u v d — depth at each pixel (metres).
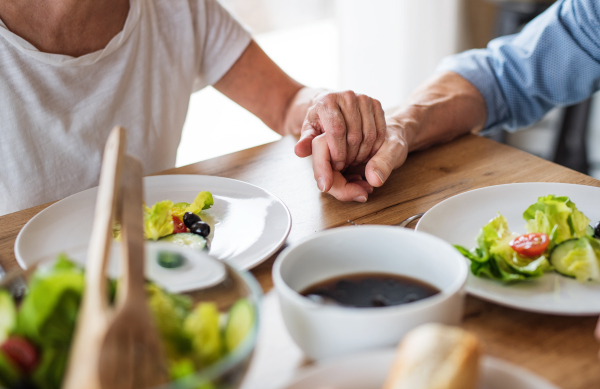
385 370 0.60
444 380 0.55
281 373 0.67
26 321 0.60
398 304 0.68
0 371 0.57
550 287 0.75
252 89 1.53
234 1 2.98
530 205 0.89
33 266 0.66
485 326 0.72
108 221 0.61
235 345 0.60
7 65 1.21
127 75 1.37
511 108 1.32
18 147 1.24
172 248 0.69
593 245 0.79
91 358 0.54
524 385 0.59
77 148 1.30
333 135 1.01
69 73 1.27
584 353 0.68
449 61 1.38
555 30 1.25
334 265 0.72
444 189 1.00
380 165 1.00
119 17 1.33
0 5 1.18
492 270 0.76
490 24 3.82
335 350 0.64
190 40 1.47
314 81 3.43
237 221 0.92
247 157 1.13
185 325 0.62
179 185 1.02
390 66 3.33
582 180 1.00
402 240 0.71
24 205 1.27
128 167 0.68
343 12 3.08
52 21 1.22
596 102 3.87
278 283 0.66
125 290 0.58
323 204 0.98
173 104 1.49
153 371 0.57
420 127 1.13
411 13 3.26
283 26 3.17
